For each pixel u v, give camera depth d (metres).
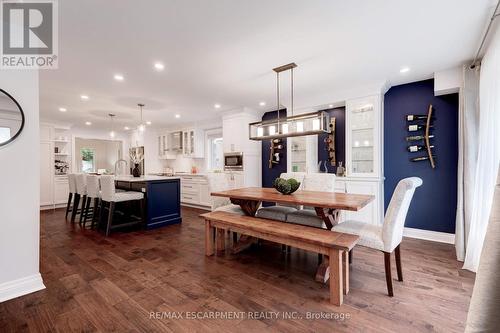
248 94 4.20
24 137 2.02
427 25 2.16
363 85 3.73
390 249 1.98
